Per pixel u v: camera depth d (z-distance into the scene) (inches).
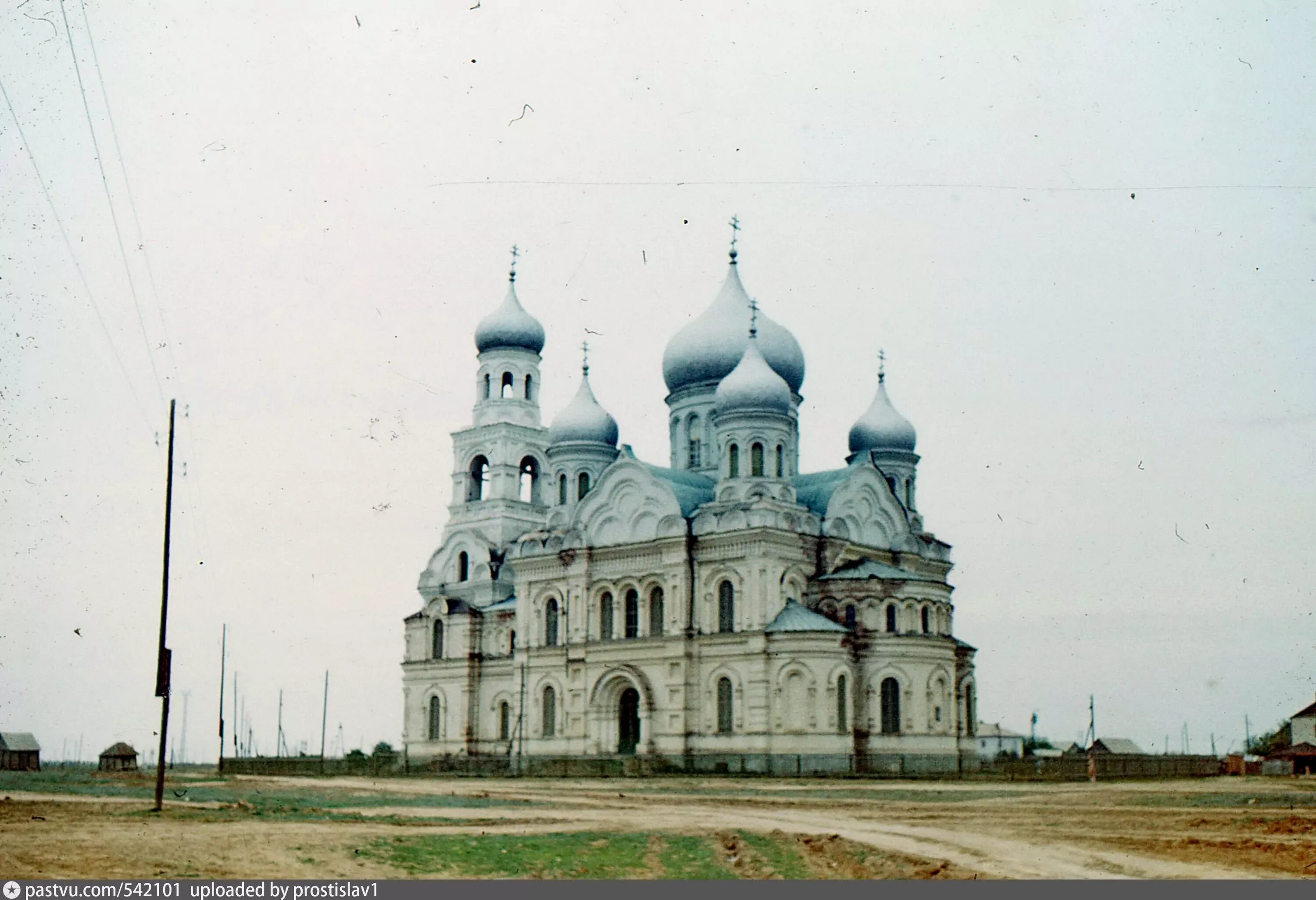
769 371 4446.4
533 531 4992.6
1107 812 2236.7
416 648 5270.7
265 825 1754.4
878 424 5083.7
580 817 2117.4
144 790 2642.7
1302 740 5123.0
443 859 1476.4
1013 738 6609.3
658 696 4281.5
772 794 2859.3
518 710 4677.7
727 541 4229.8
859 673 4156.0
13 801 2087.8
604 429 5128.0
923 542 4879.4
